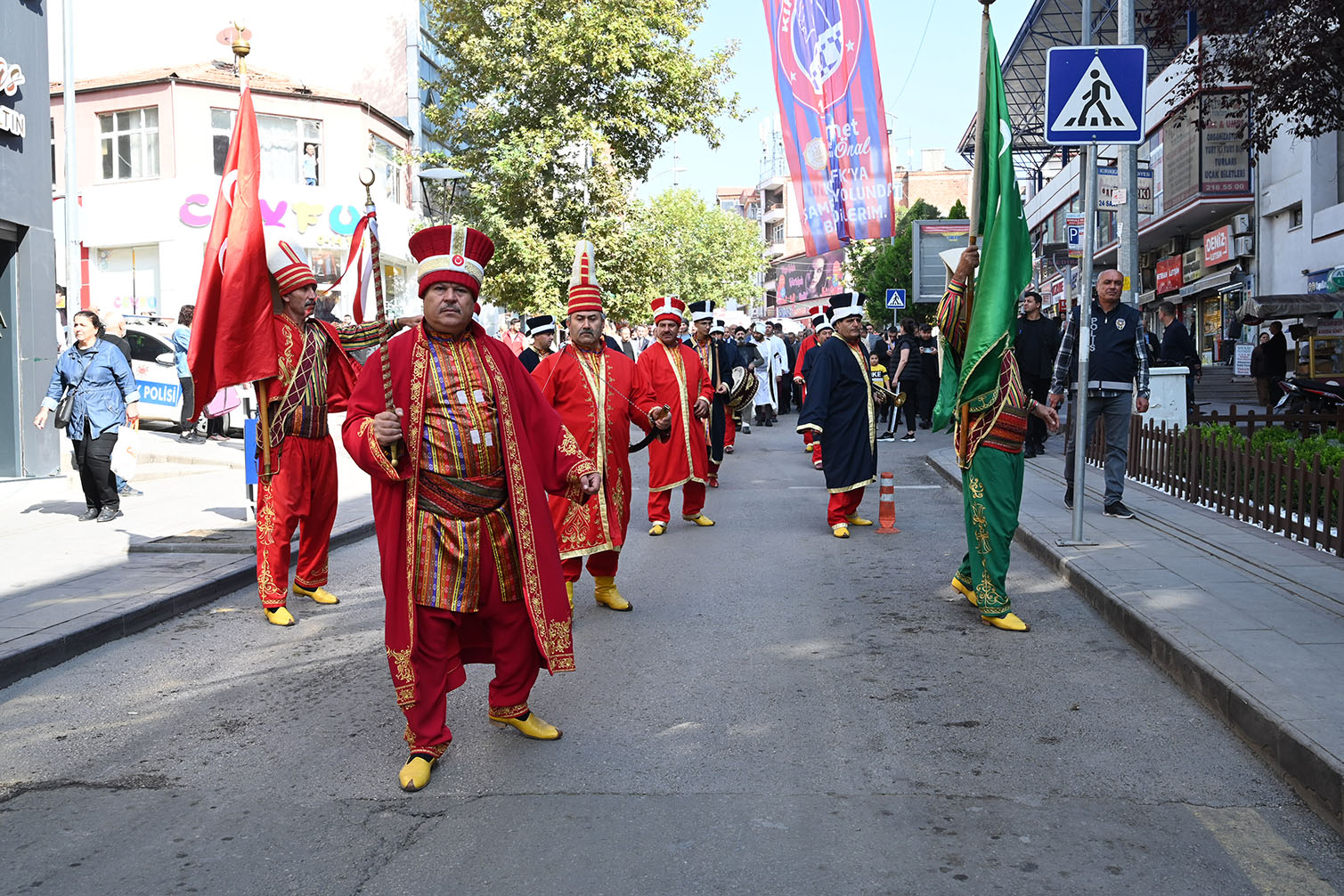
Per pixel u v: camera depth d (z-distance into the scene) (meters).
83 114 30.05
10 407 14.59
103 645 6.95
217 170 29.94
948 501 12.46
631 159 28.72
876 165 21.03
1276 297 20.89
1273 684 5.07
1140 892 3.58
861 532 10.60
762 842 3.95
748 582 8.41
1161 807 4.23
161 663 6.57
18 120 14.23
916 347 20.05
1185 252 33.38
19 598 7.67
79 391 11.04
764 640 6.71
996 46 6.98
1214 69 14.22
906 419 20.08
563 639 4.85
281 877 3.79
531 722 5.08
